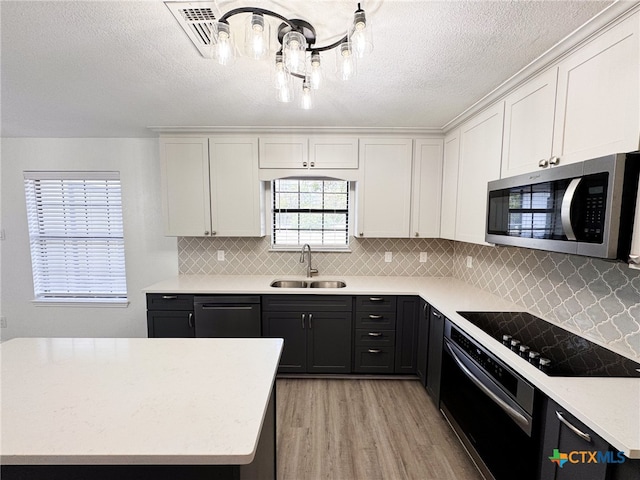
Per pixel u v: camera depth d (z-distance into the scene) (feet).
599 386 3.48
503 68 5.07
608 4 3.42
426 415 7.03
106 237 10.23
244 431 2.68
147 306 8.25
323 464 5.62
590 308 4.97
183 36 4.27
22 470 2.76
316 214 10.35
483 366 4.88
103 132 9.16
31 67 5.14
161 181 8.93
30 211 10.09
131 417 2.85
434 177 8.89
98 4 3.59
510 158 5.65
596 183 3.42
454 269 10.00
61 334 10.46
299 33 3.57
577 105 4.11
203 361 4.04
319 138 8.79
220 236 9.34
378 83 5.68
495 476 4.60
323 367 8.49
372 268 10.18
